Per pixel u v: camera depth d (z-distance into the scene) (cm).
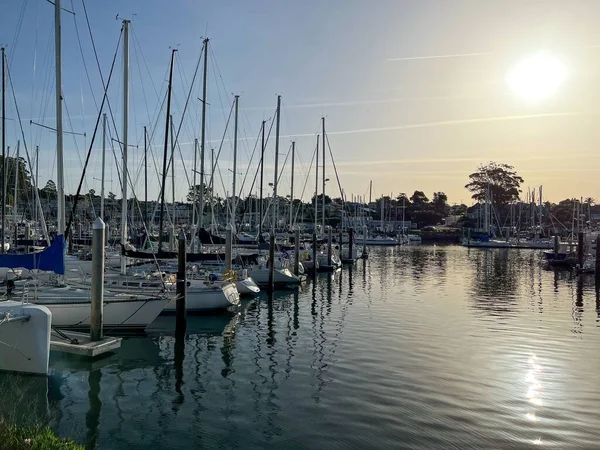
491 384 1272
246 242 4028
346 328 1962
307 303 2639
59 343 1430
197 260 2575
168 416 1056
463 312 2348
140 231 4175
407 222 13288
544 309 2459
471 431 988
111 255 2902
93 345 1451
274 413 1070
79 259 2764
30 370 1266
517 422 1035
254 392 1202
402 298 2827
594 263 4488
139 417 1052
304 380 1292
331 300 2753
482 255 7006
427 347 1644
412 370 1381
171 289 2075
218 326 1992
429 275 4209
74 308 1683
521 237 10194
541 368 1420
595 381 1308
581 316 2266
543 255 6369
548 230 10388
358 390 1214
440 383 1273
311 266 4134
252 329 1944
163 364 1437
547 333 1883
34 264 1495
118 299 1728
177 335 1820
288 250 4412
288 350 1608
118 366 1403
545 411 1098
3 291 1733
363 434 969
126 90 2241
